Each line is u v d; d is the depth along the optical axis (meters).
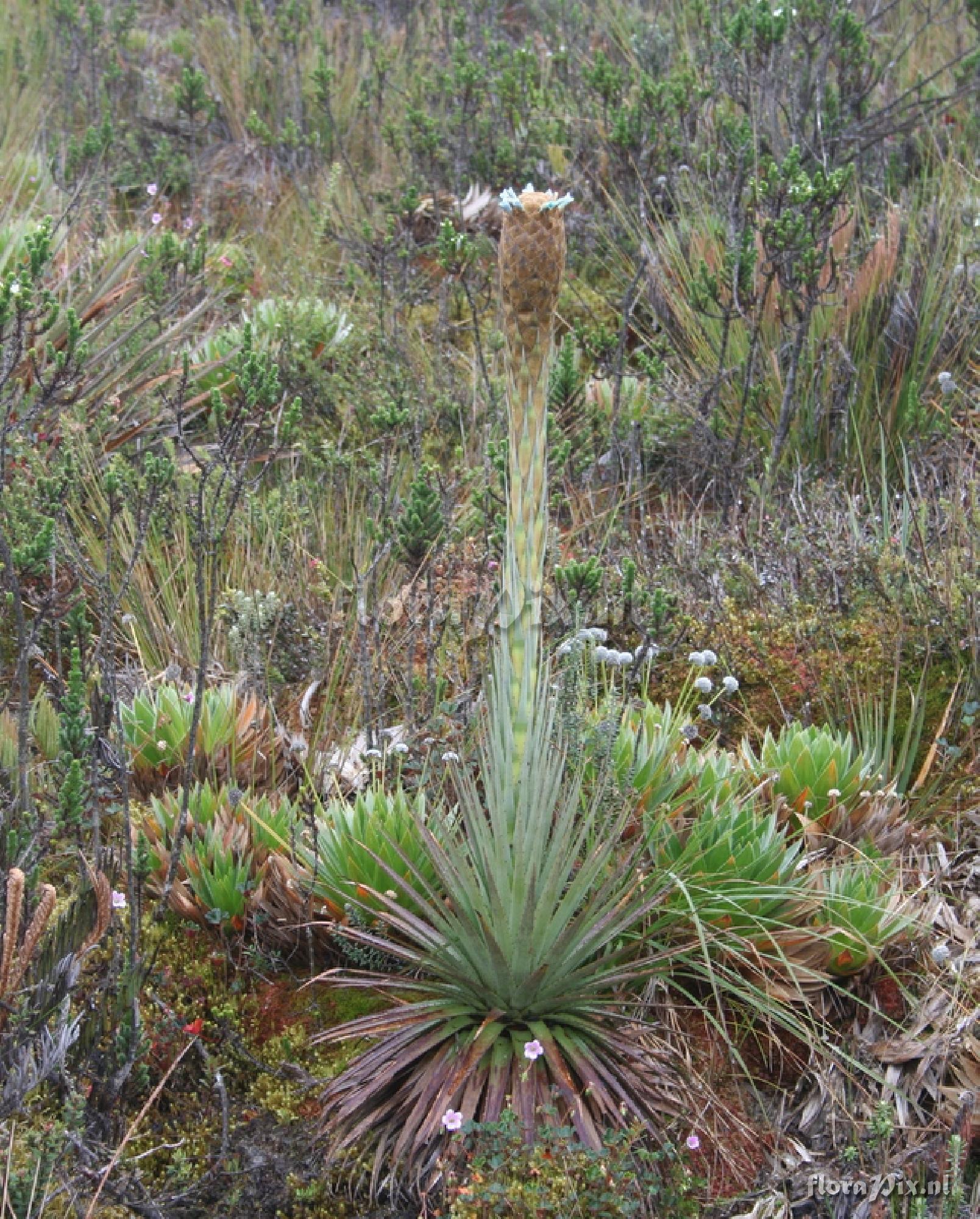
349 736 2.87
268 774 2.85
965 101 5.49
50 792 2.48
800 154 4.20
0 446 2.96
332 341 4.26
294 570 3.29
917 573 3.16
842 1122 2.29
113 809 2.43
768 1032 2.39
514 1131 2.12
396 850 2.32
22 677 2.38
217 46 6.72
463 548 3.26
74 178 5.20
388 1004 2.42
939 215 4.40
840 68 5.01
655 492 4.02
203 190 5.84
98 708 2.38
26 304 2.67
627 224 4.82
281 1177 2.24
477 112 5.62
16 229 4.48
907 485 3.51
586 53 6.44
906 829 2.69
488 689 2.62
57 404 3.51
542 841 2.19
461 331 4.70
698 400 3.98
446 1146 2.19
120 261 4.18
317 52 6.26
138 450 3.42
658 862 2.47
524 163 5.34
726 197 4.61
